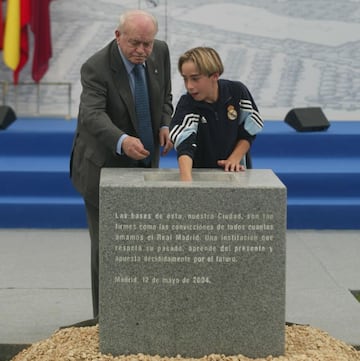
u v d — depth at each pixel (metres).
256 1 12.46
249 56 12.56
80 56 12.55
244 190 5.52
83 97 6.45
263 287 5.62
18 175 10.70
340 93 12.63
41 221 10.47
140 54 6.23
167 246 5.57
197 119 6.05
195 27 12.50
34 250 9.55
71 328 6.29
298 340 6.11
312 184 10.82
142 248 5.57
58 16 12.45
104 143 6.30
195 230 5.55
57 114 12.68
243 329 5.66
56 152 11.52
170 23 12.49
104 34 12.51
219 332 5.66
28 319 7.35
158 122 6.68
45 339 6.53
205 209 5.54
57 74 12.57
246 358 5.67
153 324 5.65
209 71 5.90
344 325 7.30
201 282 5.61
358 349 6.86
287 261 9.25
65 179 10.71
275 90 12.62
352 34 12.53
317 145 11.58
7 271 8.80
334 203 10.55
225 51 12.55
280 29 12.51
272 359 5.66
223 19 12.49
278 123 12.34
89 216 6.73
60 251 9.53
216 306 5.64
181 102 6.11
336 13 12.49
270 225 5.56
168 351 5.68
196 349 5.68
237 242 5.57
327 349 5.98
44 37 12.12
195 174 5.99
